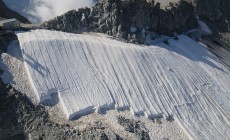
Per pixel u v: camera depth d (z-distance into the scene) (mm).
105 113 76438
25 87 76812
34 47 81625
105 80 81562
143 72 86062
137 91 82125
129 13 94438
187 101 85438
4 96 74938
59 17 91375
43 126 73062
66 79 79500
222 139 79875
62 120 74062
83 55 84000
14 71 78438
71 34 89188
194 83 90688
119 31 92500
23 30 87125
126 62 86188
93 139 71188
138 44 93938
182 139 76688
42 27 89500
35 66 79312
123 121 75812
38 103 75625
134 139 73312
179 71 91438
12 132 73500
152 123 77688
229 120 85750
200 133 79188
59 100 76750
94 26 93562
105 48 86750
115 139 72000
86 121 74312
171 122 79500
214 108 87250
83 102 76938
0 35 82750
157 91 84125
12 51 81000
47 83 77875
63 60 81875
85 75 81125
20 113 74000
